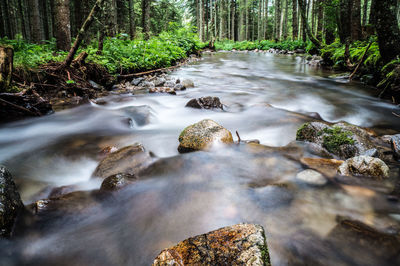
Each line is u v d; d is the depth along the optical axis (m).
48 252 1.82
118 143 3.80
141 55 9.94
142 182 2.66
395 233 1.87
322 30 19.19
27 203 2.36
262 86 8.67
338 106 6.08
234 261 1.45
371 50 8.91
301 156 3.20
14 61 5.72
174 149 3.63
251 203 2.31
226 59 18.73
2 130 4.23
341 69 12.06
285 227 2.00
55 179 2.89
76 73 6.51
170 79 9.12
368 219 2.06
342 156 3.11
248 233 1.61
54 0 8.43
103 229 2.03
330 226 1.99
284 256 1.73
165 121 5.09
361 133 3.57
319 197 2.37
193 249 1.54
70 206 2.23
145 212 2.23
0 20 18.23
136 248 1.85
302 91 7.80
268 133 4.33
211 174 2.82
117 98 6.38
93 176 2.80
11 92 4.63
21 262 1.74
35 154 3.40
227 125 4.77
